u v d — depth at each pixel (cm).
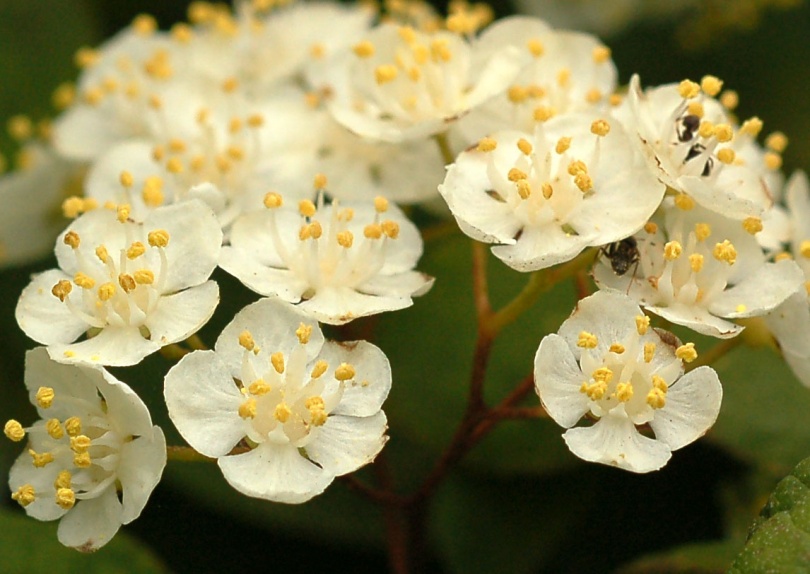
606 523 14
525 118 14
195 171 14
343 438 12
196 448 12
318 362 12
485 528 14
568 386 12
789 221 13
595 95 14
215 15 15
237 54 15
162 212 13
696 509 14
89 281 13
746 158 14
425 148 14
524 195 13
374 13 15
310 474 12
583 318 12
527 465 14
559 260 13
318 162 14
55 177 15
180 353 13
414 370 14
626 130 13
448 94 14
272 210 13
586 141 13
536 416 13
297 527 14
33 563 13
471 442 13
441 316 15
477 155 13
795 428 14
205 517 14
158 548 14
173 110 14
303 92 15
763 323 13
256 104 14
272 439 12
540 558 14
